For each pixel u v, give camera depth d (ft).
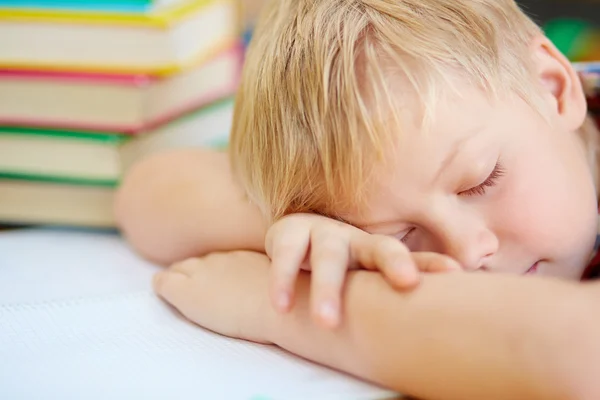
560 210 1.83
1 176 2.45
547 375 1.46
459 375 1.52
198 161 2.27
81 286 2.06
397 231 1.81
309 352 1.69
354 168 1.78
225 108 2.66
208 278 1.90
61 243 2.35
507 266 1.83
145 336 1.81
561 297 1.50
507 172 1.79
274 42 1.94
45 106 2.38
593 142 2.10
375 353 1.60
